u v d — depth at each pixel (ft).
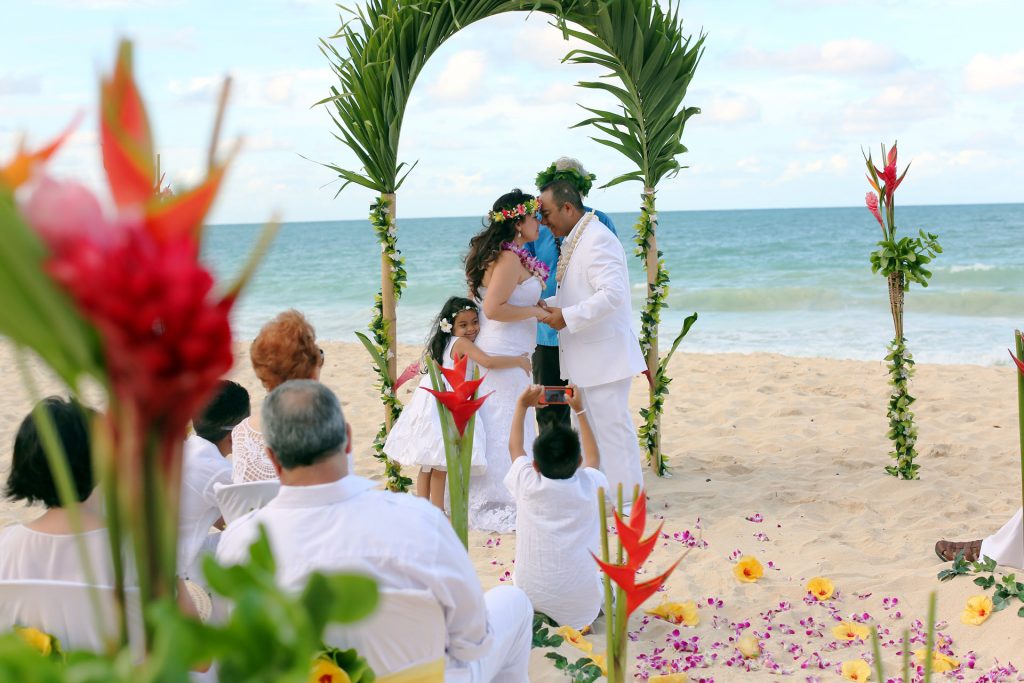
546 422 19.19
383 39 17.39
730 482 20.94
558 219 18.57
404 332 60.95
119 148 2.02
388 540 7.25
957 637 13.10
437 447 17.46
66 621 7.10
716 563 16.01
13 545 7.71
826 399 29.94
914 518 18.21
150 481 2.19
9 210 1.90
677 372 36.63
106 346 2.02
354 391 33.83
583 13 18.62
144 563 2.25
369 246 171.73
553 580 13.00
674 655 12.86
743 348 51.19
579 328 17.80
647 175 20.56
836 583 15.05
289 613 2.14
